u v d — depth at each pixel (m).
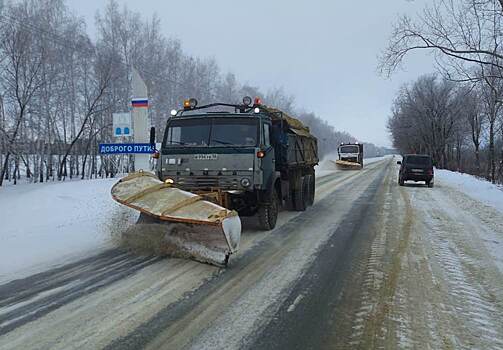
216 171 8.34
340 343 3.69
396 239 8.13
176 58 35.19
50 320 4.10
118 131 11.48
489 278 5.61
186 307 4.47
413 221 10.36
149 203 6.63
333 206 13.43
